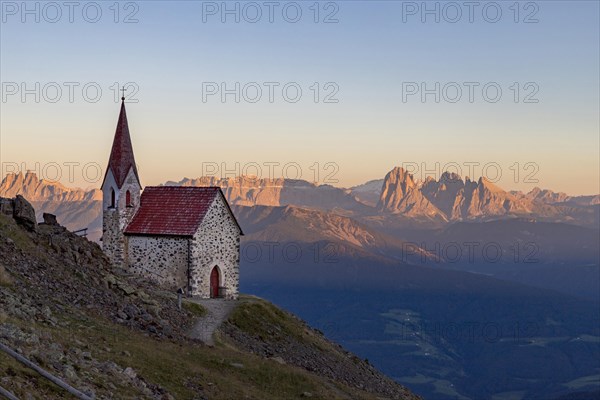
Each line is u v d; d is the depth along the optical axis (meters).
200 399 39.38
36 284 46.34
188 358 45.84
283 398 46.34
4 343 32.00
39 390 29.33
